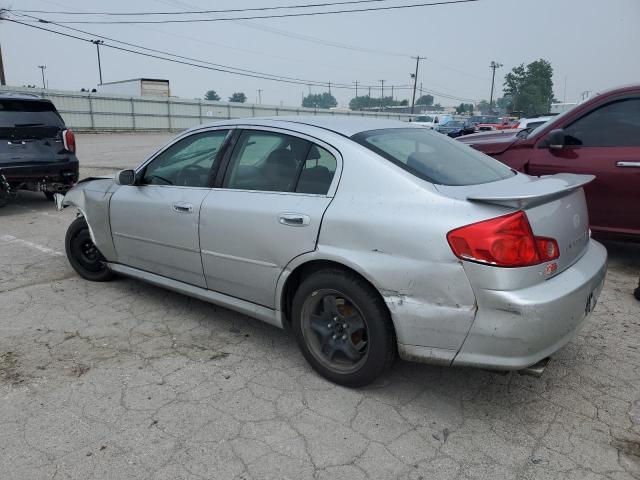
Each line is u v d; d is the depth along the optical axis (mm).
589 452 2592
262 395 3072
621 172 5008
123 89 49281
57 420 2816
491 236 2488
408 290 2693
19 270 5289
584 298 2738
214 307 4363
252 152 3502
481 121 35281
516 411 2930
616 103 5125
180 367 3387
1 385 3146
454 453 2586
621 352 3584
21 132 7938
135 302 4457
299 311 3201
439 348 2699
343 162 3031
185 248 3756
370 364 2947
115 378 3242
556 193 2709
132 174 4094
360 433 2732
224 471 2453
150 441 2656
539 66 97562
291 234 3102
